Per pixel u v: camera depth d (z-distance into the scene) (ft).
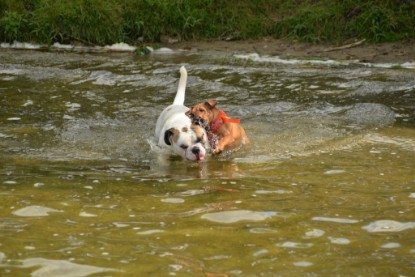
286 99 40.47
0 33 59.57
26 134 33.30
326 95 41.39
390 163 27.89
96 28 59.52
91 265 17.29
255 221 20.79
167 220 20.88
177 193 24.00
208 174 26.91
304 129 33.96
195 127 30.07
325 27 58.90
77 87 44.21
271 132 33.55
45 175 26.35
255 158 29.43
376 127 34.19
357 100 39.96
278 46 57.88
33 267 17.15
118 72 48.57
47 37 59.16
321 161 28.53
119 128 34.71
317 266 17.29
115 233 19.70
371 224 20.51
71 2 61.05
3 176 26.05
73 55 55.52
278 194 23.81
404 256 17.92
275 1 64.44
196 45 59.57
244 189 24.49
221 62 52.26
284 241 19.08
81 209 21.98
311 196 23.52
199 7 63.46
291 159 29.04
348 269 17.08
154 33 60.80
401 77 45.47
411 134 32.73
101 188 24.61
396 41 56.44
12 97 41.34
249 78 46.26
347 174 26.37
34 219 20.94
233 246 18.69
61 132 33.71
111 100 40.78
